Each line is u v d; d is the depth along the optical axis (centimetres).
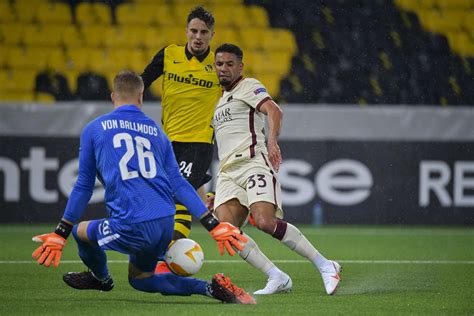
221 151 2441
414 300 2156
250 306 1988
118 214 1902
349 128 4897
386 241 4128
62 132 4788
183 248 1939
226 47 2405
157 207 1908
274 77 5659
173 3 5931
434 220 4925
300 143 4888
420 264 3172
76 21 5806
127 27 5822
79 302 2073
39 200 4784
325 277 2286
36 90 5534
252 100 2367
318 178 4903
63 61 5634
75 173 4797
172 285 2003
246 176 2369
